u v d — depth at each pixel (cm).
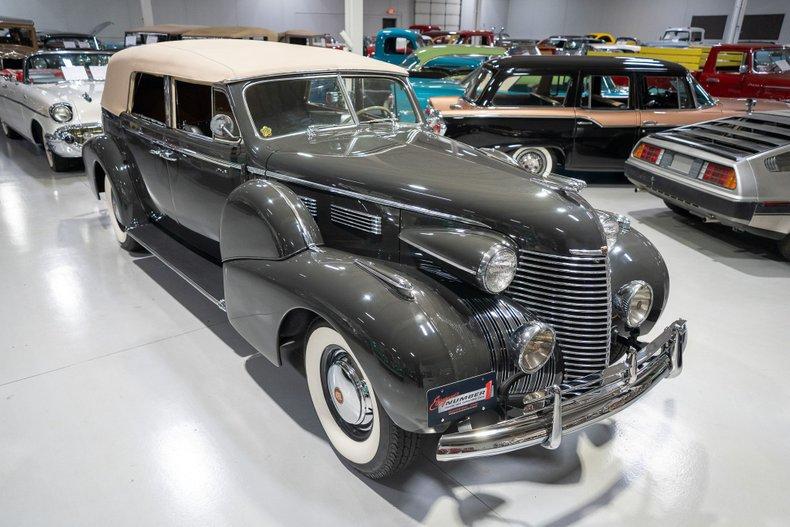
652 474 246
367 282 215
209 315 373
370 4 2678
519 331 210
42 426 267
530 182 249
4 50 1097
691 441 267
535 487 238
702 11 2367
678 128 575
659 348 234
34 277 426
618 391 215
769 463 255
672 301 408
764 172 448
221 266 351
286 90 312
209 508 224
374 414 218
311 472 243
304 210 257
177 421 272
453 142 317
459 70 1057
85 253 474
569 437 269
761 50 1062
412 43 1273
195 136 333
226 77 297
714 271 463
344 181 263
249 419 275
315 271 229
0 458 247
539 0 2892
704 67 1150
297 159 282
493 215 230
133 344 338
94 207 598
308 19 2439
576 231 224
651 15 2541
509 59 677
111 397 289
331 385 239
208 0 2205
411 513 223
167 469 243
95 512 221
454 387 196
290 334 255
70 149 685
